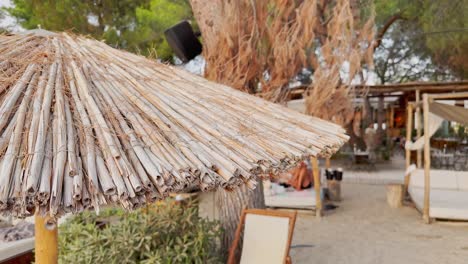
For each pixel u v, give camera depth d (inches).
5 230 120.6
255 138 45.0
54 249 51.5
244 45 119.0
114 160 32.3
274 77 123.4
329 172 281.6
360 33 121.6
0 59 45.1
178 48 125.3
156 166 32.9
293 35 118.5
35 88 40.7
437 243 182.1
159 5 239.9
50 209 28.3
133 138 36.0
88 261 95.7
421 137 266.7
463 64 304.7
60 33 60.9
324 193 275.0
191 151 36.7
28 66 44.9
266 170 40.2
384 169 413.4
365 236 196.1
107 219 135.8
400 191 258.7
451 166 372.2
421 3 289.9
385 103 457.7
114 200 30.2
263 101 63.6
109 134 35.4
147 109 42.7
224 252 135.4
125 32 236.7
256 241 119.0
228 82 120.0
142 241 99.1
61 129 34.2
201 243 107.3
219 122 45.4
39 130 33.3
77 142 33.9
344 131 64.1
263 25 121.9
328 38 121.6
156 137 37.3
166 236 106.0
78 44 57.5
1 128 33.3
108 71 49.9
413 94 355.3
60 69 46.3
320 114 122.9
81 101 40.5
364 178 364.5
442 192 247.3
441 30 278.1
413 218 229.1
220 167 36.1
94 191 29.9
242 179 37.6
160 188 32.0
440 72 366.9
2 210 28.2
